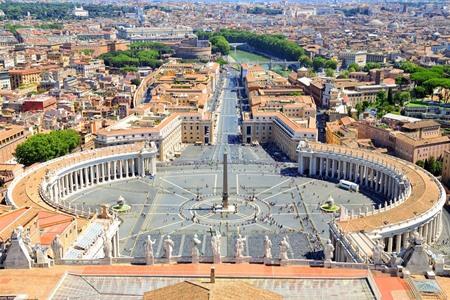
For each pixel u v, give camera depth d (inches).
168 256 5949.8
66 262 5821.9
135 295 5103.3
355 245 6958.7
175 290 4564.5
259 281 5334.6
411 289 5137.8
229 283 4618.6
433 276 5374.0
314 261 5821.9
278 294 4810.5
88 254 6815.9
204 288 4458.7
